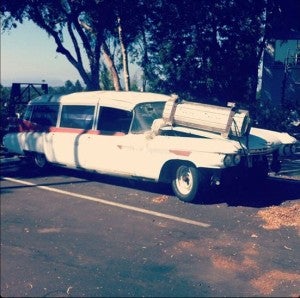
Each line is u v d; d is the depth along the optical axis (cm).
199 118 662
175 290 382
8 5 1448
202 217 602
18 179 871
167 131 695
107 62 1805
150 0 1557
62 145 842
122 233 534
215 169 641
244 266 434
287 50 2448
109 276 411
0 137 1323
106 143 752
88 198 712
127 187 796
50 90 2297
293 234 528
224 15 1827
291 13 1859
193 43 1992
